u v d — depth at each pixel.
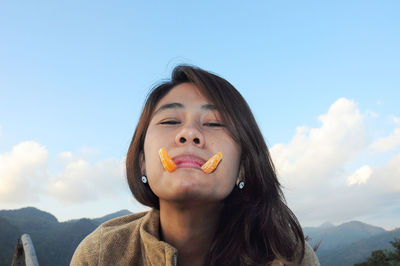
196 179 0.37
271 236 0.48
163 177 0.38
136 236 0.49
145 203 0.50
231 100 0.46
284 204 0.53
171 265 0.41
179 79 0.49
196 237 0.47
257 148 0.47
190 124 0.42
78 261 0.49
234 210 0.49
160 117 0.43
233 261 0.47
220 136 0.42
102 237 0.50
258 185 0.49
